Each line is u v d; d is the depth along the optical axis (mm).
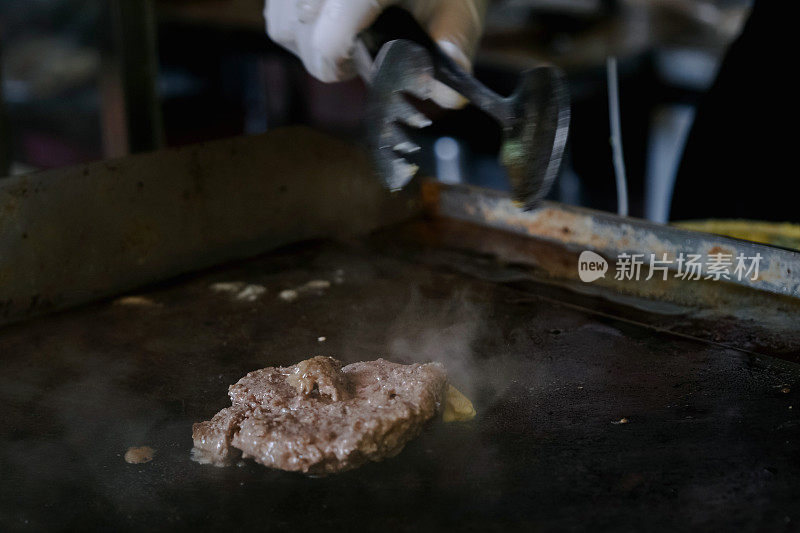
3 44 3963
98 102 3795
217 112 4195
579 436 1109
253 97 4258
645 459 1050
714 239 1548
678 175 2270
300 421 1082
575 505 966
